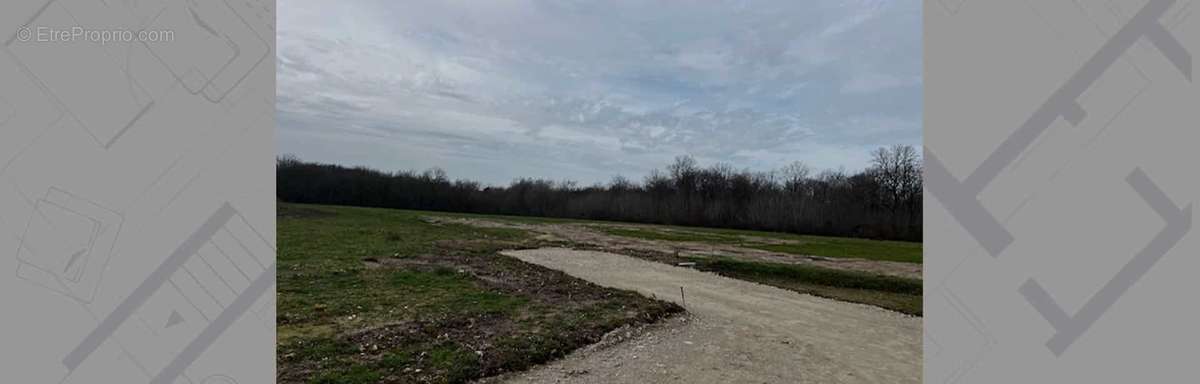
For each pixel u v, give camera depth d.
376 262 15.63
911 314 12.17
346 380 5.95
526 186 68.19
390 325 8.21
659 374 7.06
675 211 56.66
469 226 39.19
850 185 50.56
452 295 11.00
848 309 12.51
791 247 28.53
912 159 46.09
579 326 8.83
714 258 20.92
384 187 65.19
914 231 41.28
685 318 10.31
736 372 7.31
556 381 6.63
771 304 12.64
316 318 8.49
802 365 7.78
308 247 18.36
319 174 64.25
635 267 18.62
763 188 56.59
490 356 7.05
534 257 20.22
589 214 61.78
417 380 6.14
